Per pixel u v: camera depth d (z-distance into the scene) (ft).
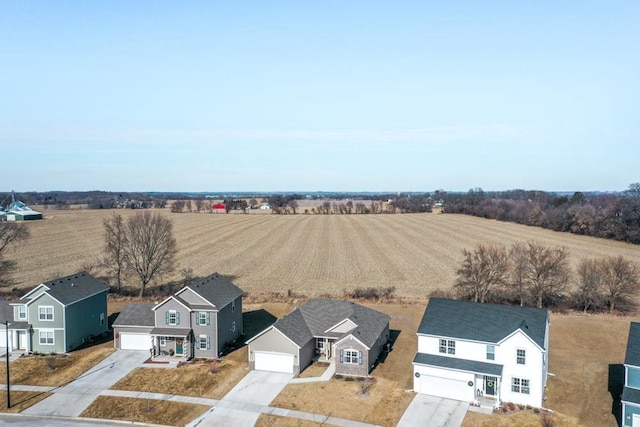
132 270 261.44
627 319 190.70
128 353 160.86
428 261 300.20
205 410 121.08
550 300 210.38
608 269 202.80
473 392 126.21
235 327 174.09
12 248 348.79
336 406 122.83
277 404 124.06
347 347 142.41
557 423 114.83
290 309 204.13
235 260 307.17
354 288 234.17
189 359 155.33
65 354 160.35
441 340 136.46
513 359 126.72
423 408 122.42
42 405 124.47
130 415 119.03
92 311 176.65
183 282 251.19
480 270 207.10
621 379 138.72
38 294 162.91
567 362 150.51
